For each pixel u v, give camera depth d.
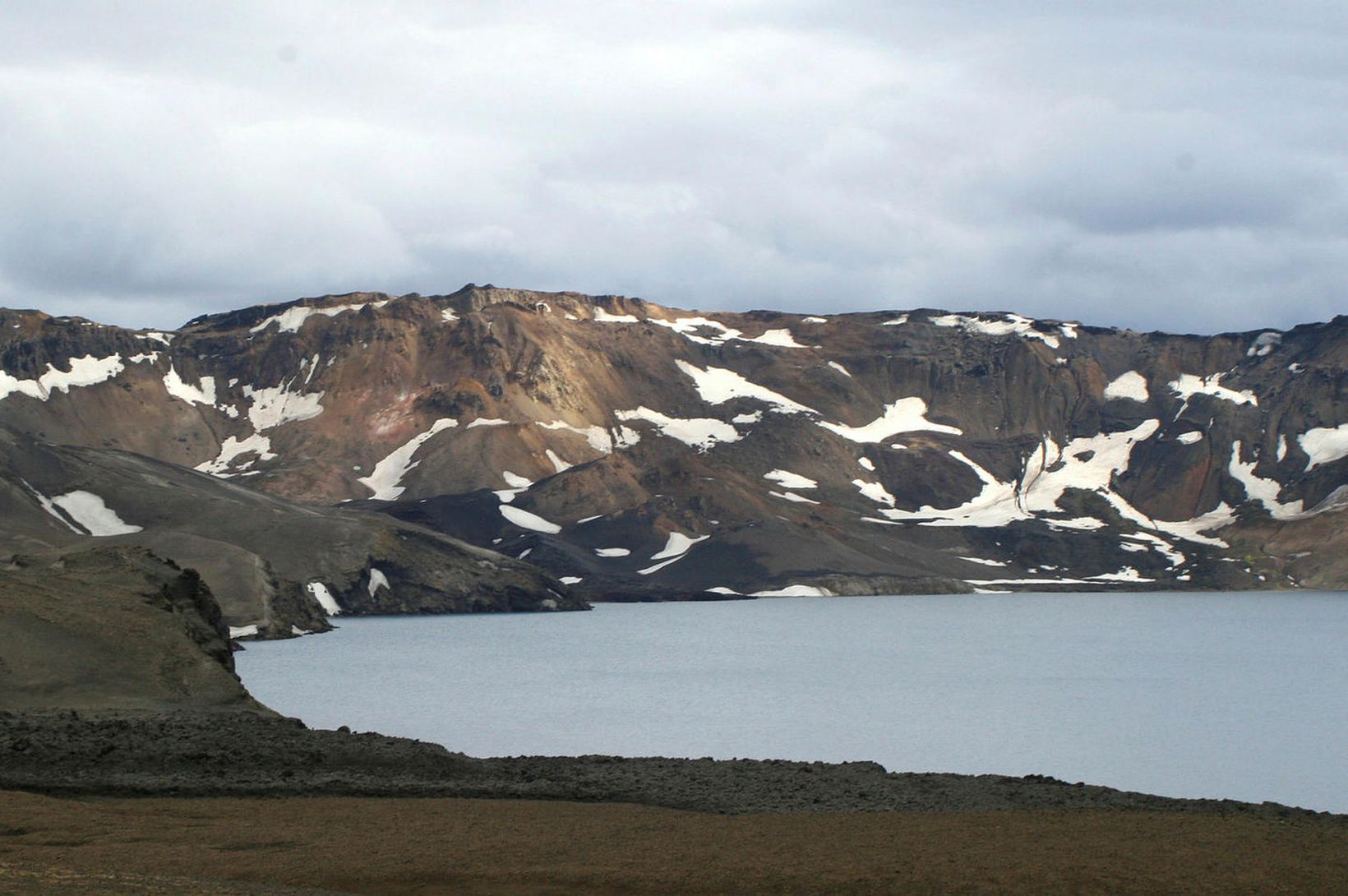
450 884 38.59
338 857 41.44
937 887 38.25
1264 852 42.53
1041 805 52.06
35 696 70.19
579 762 61.62
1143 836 45.28
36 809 48.19
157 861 40.38
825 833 45.84
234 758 58.34
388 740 62.59
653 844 43.69
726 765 60.88
